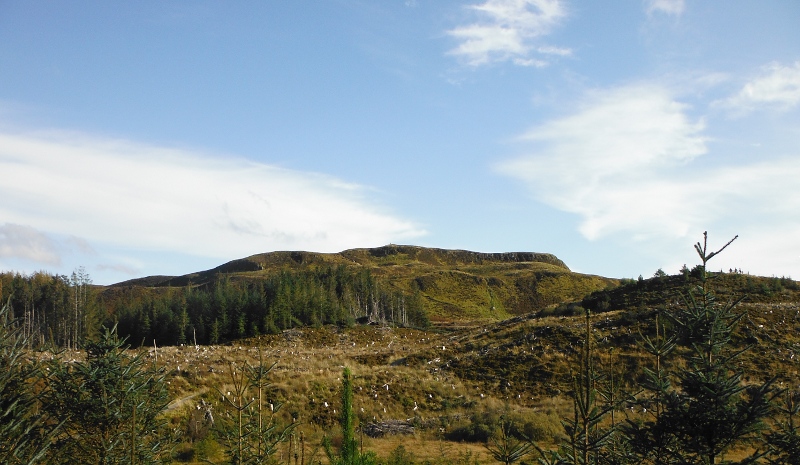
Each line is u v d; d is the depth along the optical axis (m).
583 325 46.12
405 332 80.88
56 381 12.25
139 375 13.62
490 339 49.25
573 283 196.00
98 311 86.06
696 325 8.70
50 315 77.19
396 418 34.12
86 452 12.12
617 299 54.53
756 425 7.73
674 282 53.28
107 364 12.98
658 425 8.31
